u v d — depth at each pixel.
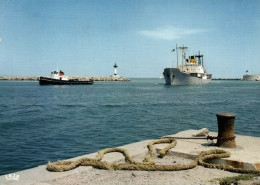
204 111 33.47
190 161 7.07
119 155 7.37
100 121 24.95
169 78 102.81
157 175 5.98
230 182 5.20
